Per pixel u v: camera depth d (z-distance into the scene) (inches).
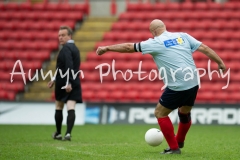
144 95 2748.5
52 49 3093.0
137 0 3553.2
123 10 3474.4
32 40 3189.0
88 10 3462.1
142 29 3225.9
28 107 2466.8
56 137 1478.8
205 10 3344.0
